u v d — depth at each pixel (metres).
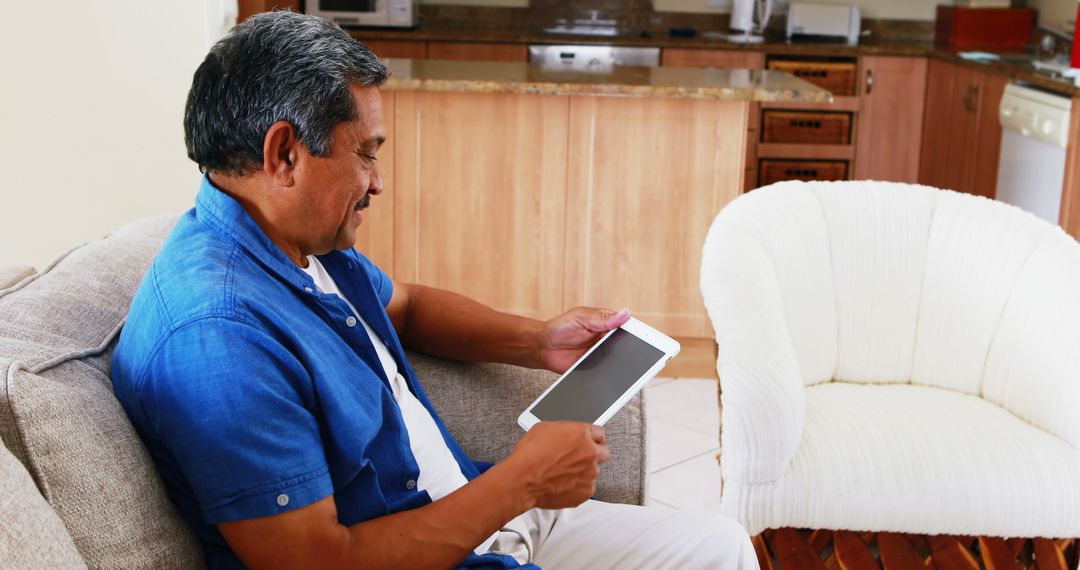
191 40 2.88
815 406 1.99
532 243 3.63
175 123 2.93
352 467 1.22
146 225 1.63
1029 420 1.97
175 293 1.16
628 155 3.56
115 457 1.10
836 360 2.16
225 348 1.12
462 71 3.65
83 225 2.96
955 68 5.19
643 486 1.69
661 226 3.61
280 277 1.24
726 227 2.08
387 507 1.26
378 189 1.30
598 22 5.94
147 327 1.16
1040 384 1.94
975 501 1.78
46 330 1.24
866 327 2.15
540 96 3.51
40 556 0.92
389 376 1.45
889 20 5.98
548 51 5.43
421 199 3.59
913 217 2.16
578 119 3.53
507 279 3.66
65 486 1.05
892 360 2.15
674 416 3.24
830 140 5.66
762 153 5.66
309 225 1.26
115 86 2.88
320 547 1.14
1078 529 1.79
